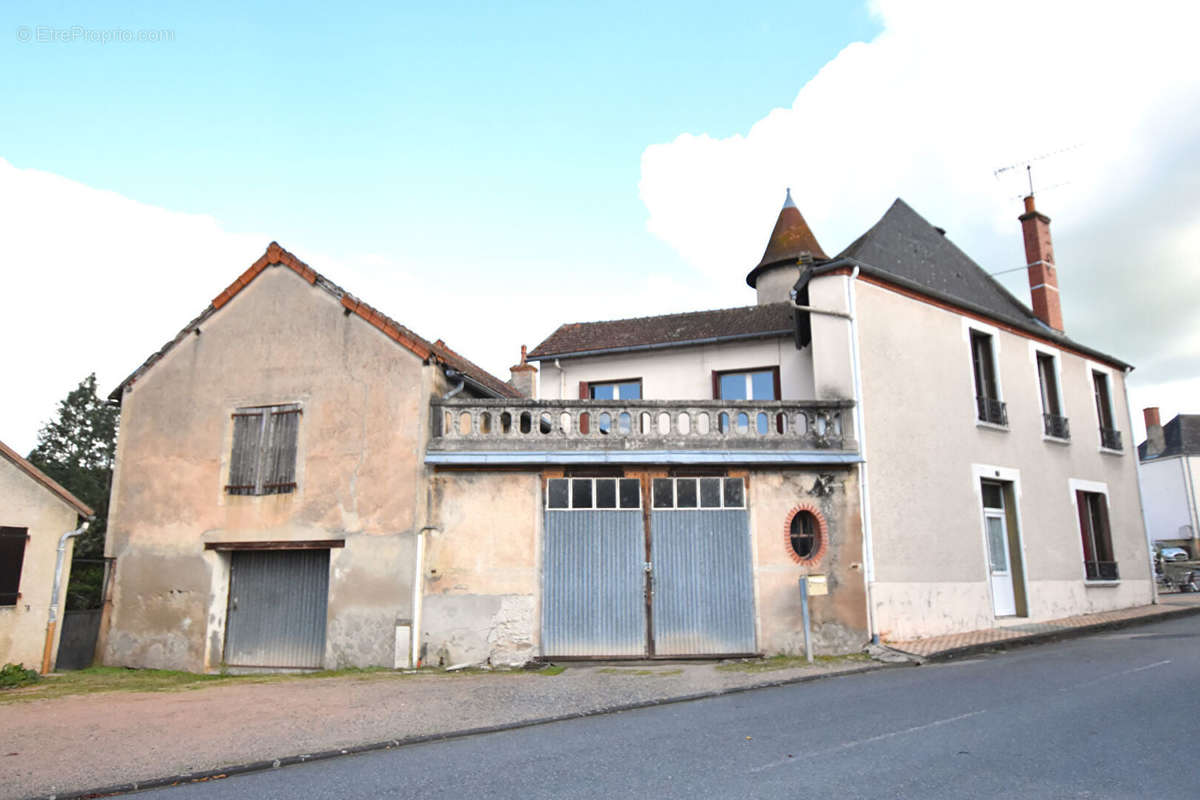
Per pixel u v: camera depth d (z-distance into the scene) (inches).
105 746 296.4
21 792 243.3
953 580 550.0
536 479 494.9
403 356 513.3
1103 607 698.8
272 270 557.9
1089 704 310.2
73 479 1274.6
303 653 506.0
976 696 336.2
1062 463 693.9
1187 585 1081.4
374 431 508.1
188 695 405.1
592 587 482.6
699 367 729.0
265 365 543.2
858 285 552.1
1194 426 1641.2
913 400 562.3
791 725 293.4
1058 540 663.1
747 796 209.8
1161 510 1644.9
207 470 538.3
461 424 505.0
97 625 537.0
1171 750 241.1
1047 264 801.6
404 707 353.7
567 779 232.5
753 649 479.5
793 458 498.6
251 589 526.0
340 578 493.0
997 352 652.7
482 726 313.7
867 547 498.9
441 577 482.6
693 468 500.1
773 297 879.7
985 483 621.9
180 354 564.4
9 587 484.4
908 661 445.4
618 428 506.3
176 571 528.4
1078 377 753.6
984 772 224.7
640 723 312.3
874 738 267.1
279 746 289.7
